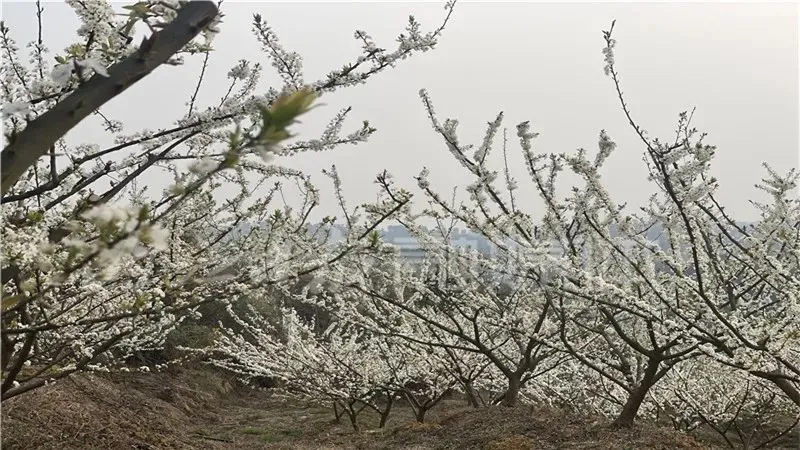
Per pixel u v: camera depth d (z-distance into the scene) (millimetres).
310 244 4430
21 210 2941
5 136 1852
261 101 2621
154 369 16250
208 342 17484
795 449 10289
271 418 14109
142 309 2672
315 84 2998
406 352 9617
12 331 2383
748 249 4965
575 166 5156
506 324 7457
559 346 6977
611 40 4559
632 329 7844
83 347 3727
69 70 1755
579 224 6152
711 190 4719
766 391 8758
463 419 9133
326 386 10609
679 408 9609
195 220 4164
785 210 5402
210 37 2250
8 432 6453
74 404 8562
